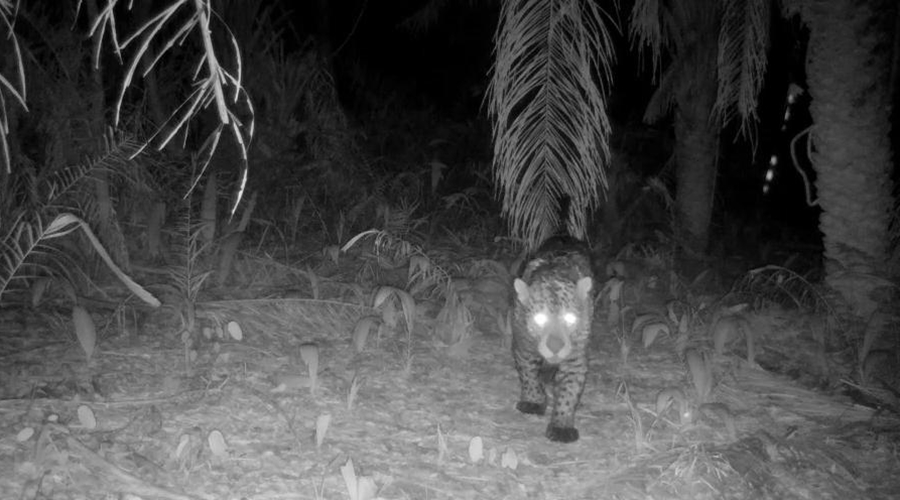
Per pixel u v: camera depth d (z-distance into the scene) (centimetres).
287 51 950
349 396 458
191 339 491
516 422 469
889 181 592
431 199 824
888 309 579
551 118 488
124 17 676
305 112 770
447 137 1086
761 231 980
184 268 536
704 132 711
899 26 704
